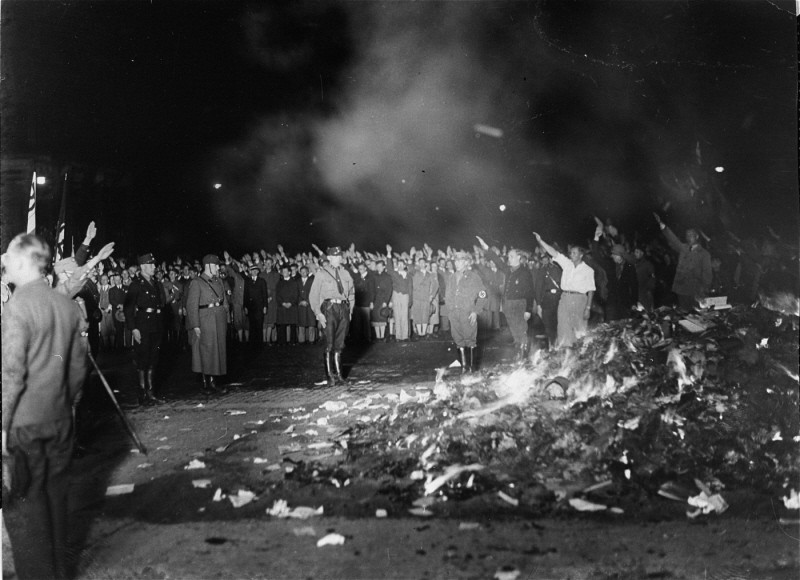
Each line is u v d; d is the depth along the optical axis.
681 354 7.54
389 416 7.96
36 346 3.99
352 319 18.11
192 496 5.70
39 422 4.02
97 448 7.33
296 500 5.54
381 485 5.86
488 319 18.00
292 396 10.33
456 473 5.95
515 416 7.05
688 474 5.80
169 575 4.23
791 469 5.88
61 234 8.40
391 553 4.48
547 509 5.22
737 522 4.95
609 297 14.08
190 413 9.20
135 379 12.46
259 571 4.26
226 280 17.94
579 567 4.25
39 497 4.12
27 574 4.13
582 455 6.14
